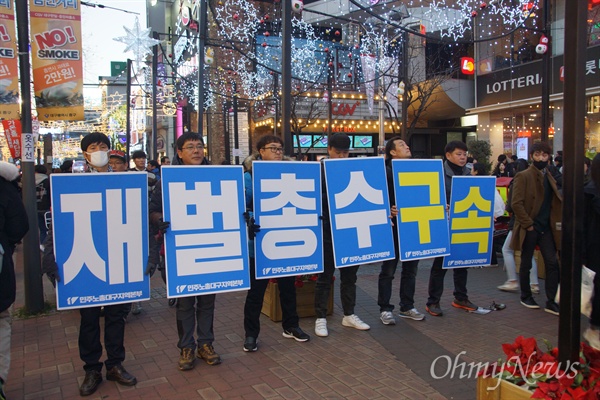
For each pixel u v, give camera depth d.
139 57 14.73
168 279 3.93
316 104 21.48
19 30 5.89
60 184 3.64
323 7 22.39
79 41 6.16
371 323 5.26
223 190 4.16
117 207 3.78
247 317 4.45
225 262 4.12
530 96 18.80
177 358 4.31
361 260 4.83
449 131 26.03
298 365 4.11
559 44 17.16
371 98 18.31
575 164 2.53
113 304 3.75
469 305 5.66
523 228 5.59
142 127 40.31
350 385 3.72
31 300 5.85
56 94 6.09
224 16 18.28
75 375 4.00
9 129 11.35
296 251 4.54
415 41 19.94
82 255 3.67
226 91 21.69
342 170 4.83
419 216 5.19
